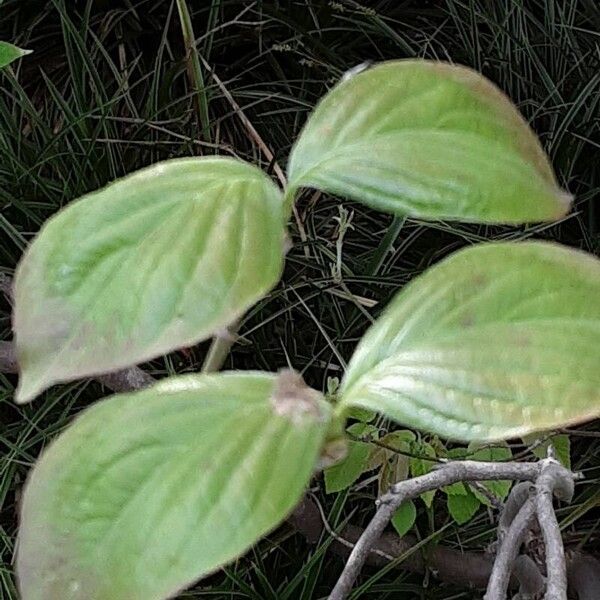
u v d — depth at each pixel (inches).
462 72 9.1
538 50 41.4
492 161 8.7
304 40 41.1
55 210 34.5
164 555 7.3
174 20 42.3
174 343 7.8
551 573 13.3
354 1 43.1
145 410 7.9
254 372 8.3
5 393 31.5
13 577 28.9
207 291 8.0
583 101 36.4
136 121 35.7
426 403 8.2
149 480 7.6
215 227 8.4
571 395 8.0
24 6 41.6
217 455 7.6
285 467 7.6
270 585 29.5
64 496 7.6
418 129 8.9
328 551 32.0
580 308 8.3
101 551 7.4
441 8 42.9
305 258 34.5
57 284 8.1
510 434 8.0
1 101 36.8
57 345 7.8
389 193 8.7
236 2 41.0
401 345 8.5
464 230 36.0
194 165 8.8
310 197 36.9
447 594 30.8
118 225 8.4
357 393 8.5
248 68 42.2
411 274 33.9
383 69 9.2
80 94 36.9
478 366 8.2
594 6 40.2
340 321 34.9
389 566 27.9
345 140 9.0
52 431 30.4
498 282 8.5
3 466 30.4
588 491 31.2
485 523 32.0
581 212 36.6
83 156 35.5
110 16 41.5
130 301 7.9
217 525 7.3
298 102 38.4
